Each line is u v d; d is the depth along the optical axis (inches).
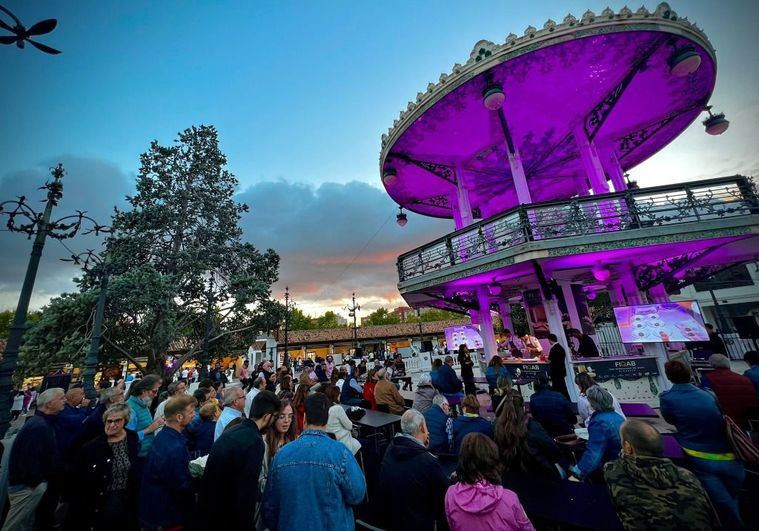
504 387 168.4
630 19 275.6
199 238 697.6
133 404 170.6
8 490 147.4
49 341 450.3
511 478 126.4
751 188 289.4
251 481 94.0
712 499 118.8
